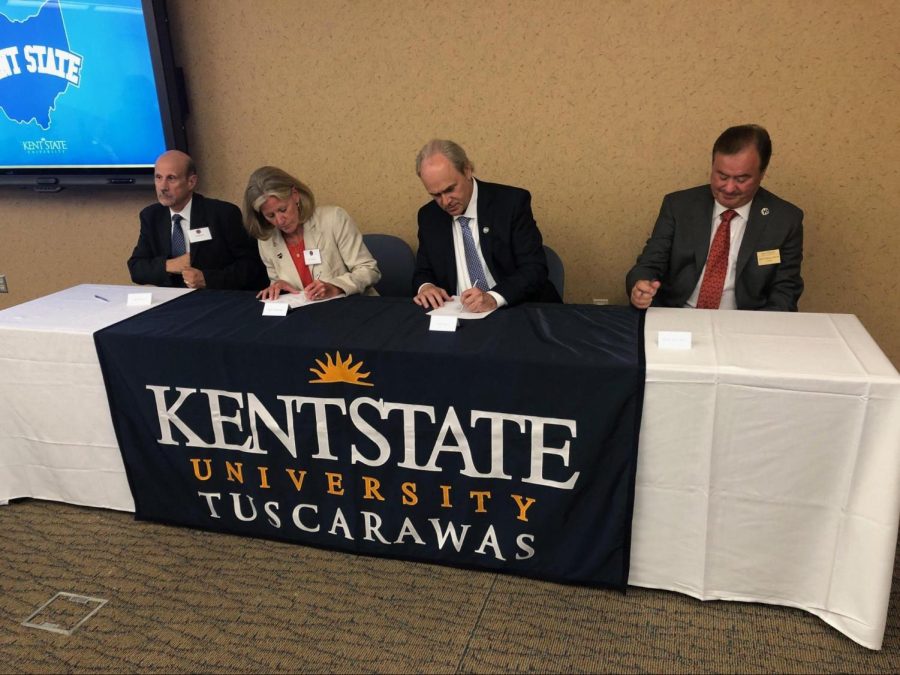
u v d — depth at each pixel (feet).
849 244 8.36
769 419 4.77
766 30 7.80
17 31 9.93
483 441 5.47
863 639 4.92
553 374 5.08
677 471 5.12
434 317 5.90
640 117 8.52
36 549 6.56
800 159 8.19
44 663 5.22
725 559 5.28
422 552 6.07
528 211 7.17
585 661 5.01
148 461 6.57
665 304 7.27
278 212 7.18
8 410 6.85
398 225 9.95
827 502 4.87
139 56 9.62
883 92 7.68
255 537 6.63
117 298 7.46
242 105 9.91
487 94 8.94
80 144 10.42
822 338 5.29
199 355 5.97
